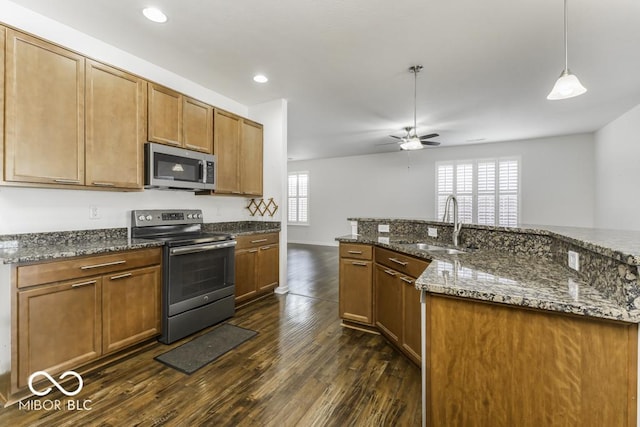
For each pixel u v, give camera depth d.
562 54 2.68
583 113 4.36
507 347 1.10
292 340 2.59
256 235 3.56
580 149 5.71
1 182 1.81
